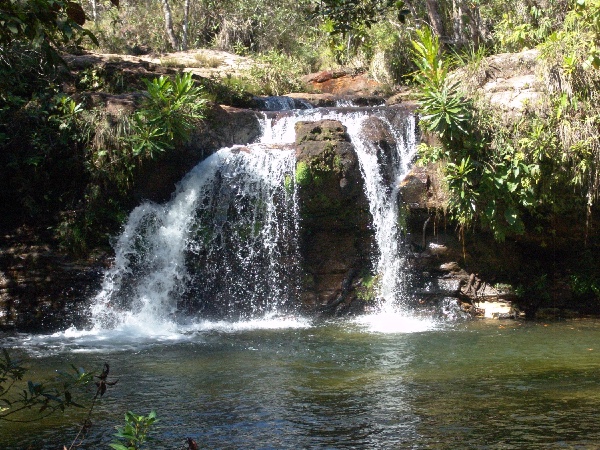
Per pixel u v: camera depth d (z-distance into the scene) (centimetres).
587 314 1297
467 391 758
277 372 862
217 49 2398
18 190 1322
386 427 637
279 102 1716
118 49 2189
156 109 1317
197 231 1332
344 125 1362
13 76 1196
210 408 707
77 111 1331
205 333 1163
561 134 1245
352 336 1112
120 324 1248
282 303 1316
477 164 1266
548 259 1366
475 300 1307
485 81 1378
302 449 584
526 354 949
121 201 1341
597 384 777
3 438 625
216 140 1411
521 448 575
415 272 1319
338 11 720
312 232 1341
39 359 960
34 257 1254
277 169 1312
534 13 1680
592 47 1245
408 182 1320
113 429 647
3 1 393
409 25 2023
